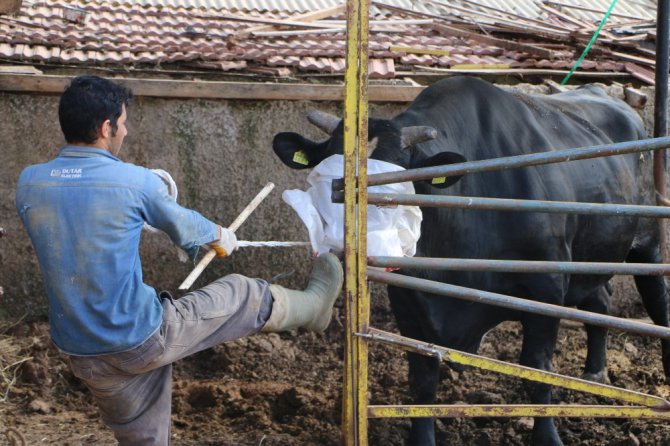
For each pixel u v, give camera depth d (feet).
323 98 28.17
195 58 29.81
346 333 14.61
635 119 25.82
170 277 28.71
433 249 18.58
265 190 16.31
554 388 24.25
